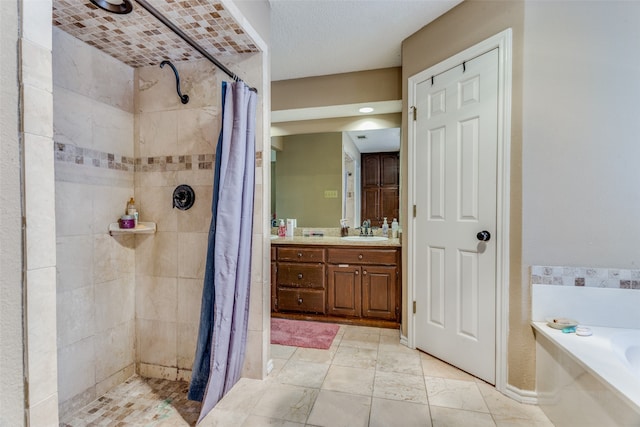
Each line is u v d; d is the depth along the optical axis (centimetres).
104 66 175
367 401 166
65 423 151
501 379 173
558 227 162
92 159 168
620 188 156
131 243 195
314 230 349
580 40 158
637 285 155
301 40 234
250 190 171
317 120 342
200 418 150
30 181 61
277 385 181
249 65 182
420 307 226
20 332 60
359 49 248
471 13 186
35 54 62
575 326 152
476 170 186
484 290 182
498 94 173
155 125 192
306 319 295
